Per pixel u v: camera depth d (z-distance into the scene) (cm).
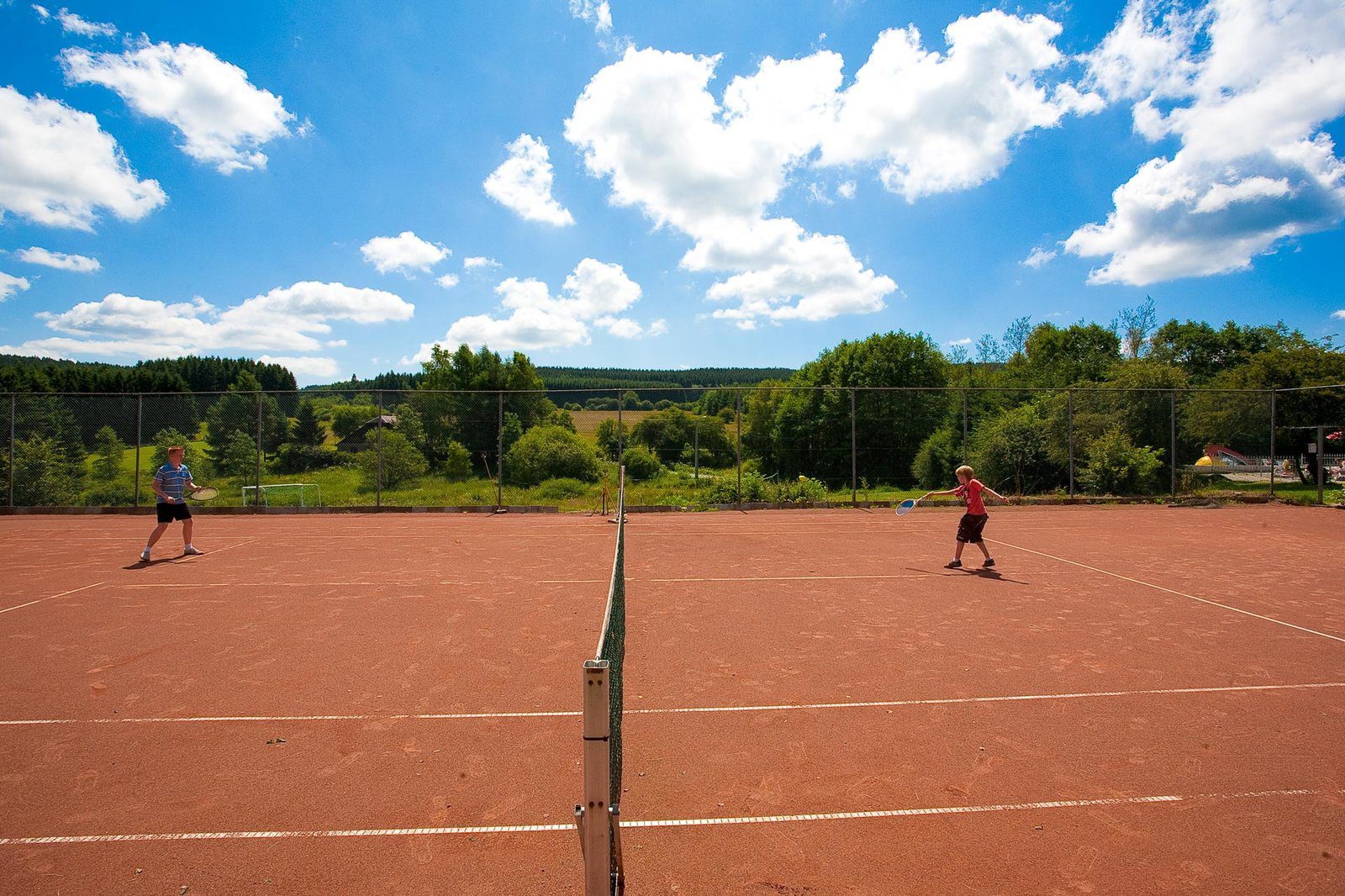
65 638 676
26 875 318
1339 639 682
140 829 355
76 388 2945
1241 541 1316
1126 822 362
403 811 370
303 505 1853
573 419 2253
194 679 563
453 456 2036
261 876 317
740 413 1950
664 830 353
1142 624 738
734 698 526
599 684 229
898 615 773
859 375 3922
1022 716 495
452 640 669
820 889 307
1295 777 409
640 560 1129
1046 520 1641
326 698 523
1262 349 4538
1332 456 2295
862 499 2067
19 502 1811
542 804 378
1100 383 3125
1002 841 345
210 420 1909
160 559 1126
